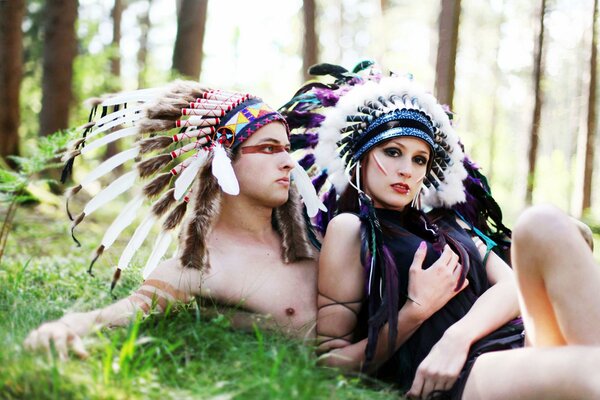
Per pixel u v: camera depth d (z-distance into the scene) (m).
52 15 10.45
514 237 2.21
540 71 14.58
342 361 2.45
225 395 1.92
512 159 27.64
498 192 22.17
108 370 1.95
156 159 2.72
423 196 2.99
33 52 16.91
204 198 2.64
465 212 3.07
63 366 1.98
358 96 2.86
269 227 2.76
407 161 2.72
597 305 2.08
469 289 2.65
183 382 2.07
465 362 2.34
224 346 2.34
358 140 2.81
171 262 2.61
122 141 12.97
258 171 2.65
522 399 2.07
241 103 2.75
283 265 2.71
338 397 2.06
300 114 3.07
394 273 2.52
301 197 2.84
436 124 2.87
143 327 2.44
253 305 2.62
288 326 2.62
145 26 26.05
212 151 2.66
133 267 3.67
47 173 8.83
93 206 2.71
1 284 3.39
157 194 2.77
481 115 29.70
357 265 2.60
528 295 2.21
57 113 10.49
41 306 2.97
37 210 7.26
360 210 2.74
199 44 10.50
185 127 2.76
